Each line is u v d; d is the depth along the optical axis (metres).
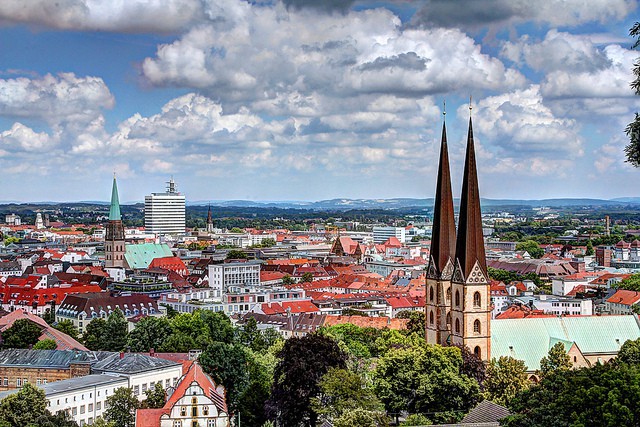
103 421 169.50
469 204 189.25
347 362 195.25
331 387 154.75
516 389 169.75
